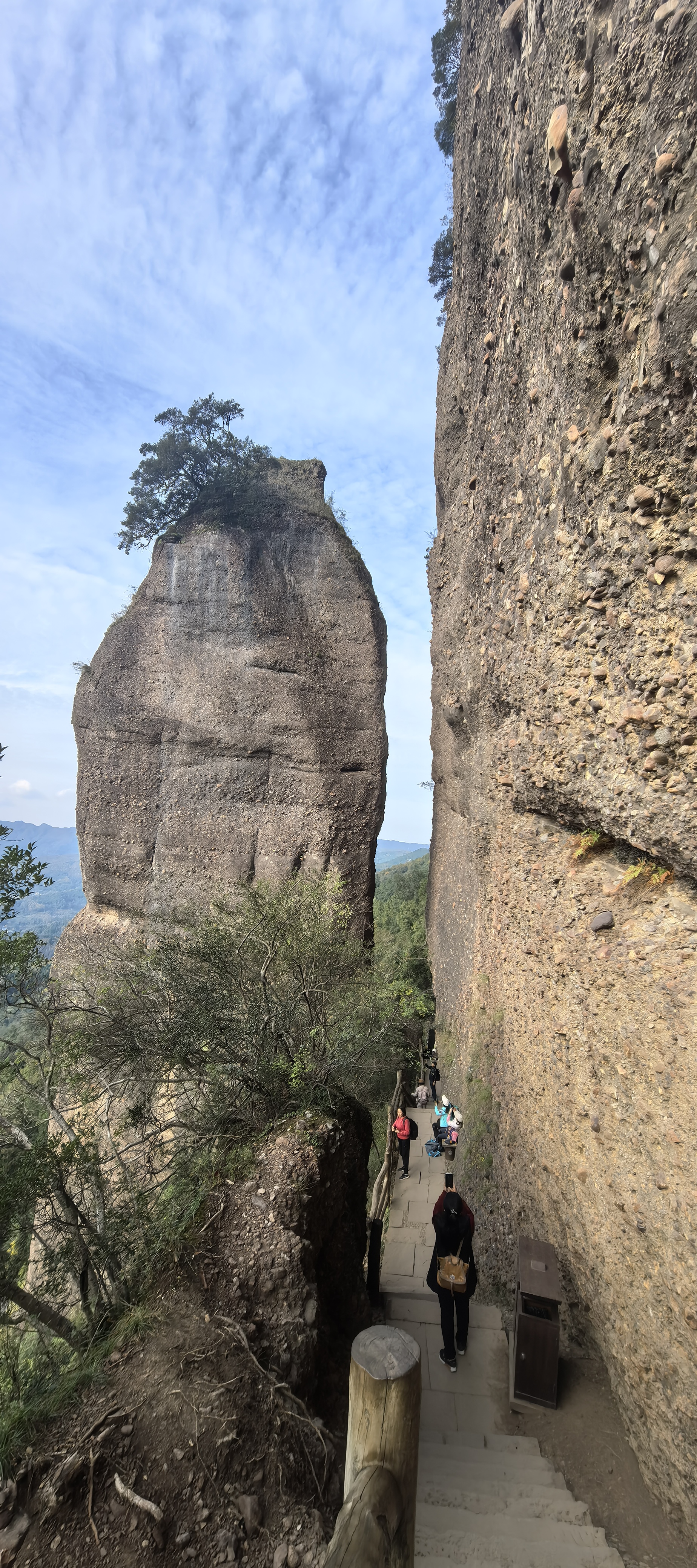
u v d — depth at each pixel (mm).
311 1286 3660
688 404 2900
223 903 8930
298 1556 2426
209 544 14195
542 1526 3002
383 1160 9031
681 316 2791
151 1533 2469
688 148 2689
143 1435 2805
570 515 4227
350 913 9852
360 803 13859
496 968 7625
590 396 3834
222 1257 3754
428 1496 3221
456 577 9805
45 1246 4043
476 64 6723
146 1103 5383
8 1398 3180
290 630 14000
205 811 13797
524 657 5508
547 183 4184
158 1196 4672
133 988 6027
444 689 11469
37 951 4371
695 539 3041
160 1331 3326
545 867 5391
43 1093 4781
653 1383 3295
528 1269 4207
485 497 7094
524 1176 5785
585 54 3338
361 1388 1884
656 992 3414
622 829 3926
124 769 14016
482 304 7266
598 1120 4070
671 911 3543
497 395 6438
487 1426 3906
